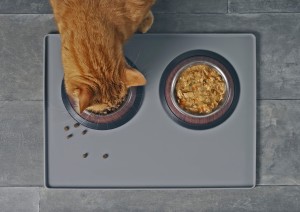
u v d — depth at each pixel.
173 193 1.23
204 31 1.20
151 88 1.19
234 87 1.19
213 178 1.21
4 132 1.21
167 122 1.20
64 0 0.96
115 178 1.21
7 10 1.19
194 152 1.21
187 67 1.16
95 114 1.16
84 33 0.93
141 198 1.23
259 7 1.21
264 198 1.23
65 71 0.95
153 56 1.18
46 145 1.19
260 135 1.22
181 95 1.15
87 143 1.20
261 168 1.23
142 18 1.02
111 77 0.93
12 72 1.20
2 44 1.20
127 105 1.17
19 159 1.21
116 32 0.96
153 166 1.21
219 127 1.20
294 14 1.21
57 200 1.22
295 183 1.23
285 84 1.22
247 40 1.19
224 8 1.20
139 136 1.20
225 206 1.23
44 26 1.20
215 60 1.18
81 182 1.21
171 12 1.20
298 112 1.22
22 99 1.21
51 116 1.19
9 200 1.22
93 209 1.23
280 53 1.21
